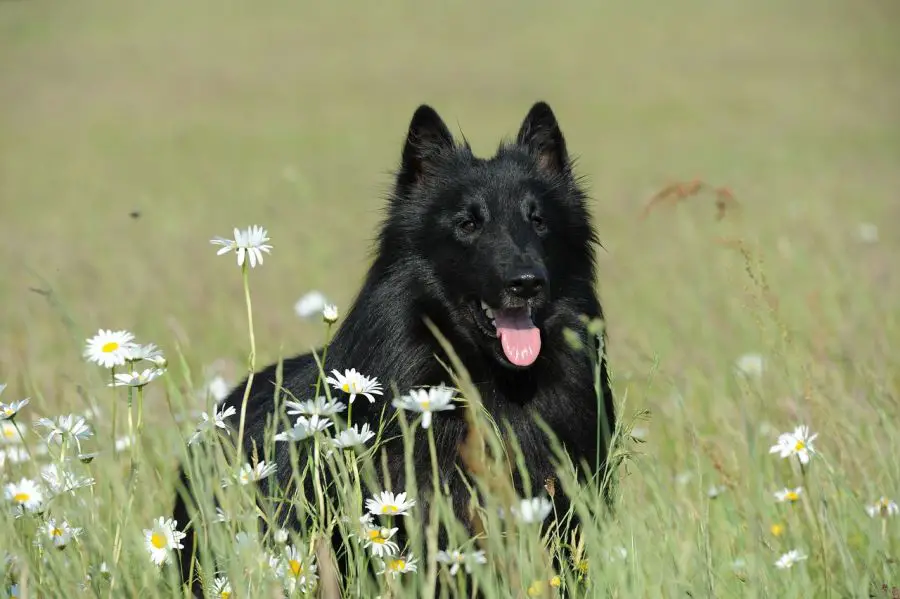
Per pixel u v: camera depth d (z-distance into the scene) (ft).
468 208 29.81
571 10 360.48
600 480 28.17
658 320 56.03
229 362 51.34
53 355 52.95
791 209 97.40
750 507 25.88
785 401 36.37
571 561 25.84
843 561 24.72
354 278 77.82
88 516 23.52
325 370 30.07
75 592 21.95
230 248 23.85
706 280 64.59
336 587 24.04
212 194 131.23
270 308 66.74
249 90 251.19
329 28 341.21
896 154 151.02
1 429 28.81
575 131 189.16
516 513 20.99
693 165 147.13
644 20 336.90
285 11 369.50
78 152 176.65
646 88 236.22
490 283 28.37
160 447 31.96
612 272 75.51
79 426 24.14
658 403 39.14
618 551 22.66
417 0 384.27
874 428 33.96
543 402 28.86
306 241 93.50
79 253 92.12
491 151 151.53
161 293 72.38
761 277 33.76
